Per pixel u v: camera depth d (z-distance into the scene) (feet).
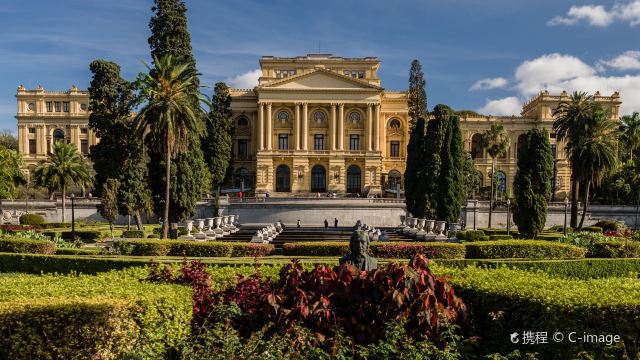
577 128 178.09
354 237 32.86
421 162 177.06
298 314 26.02
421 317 25.96
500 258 74.69
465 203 222.28
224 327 27.68
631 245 84.64
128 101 163.73
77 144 322.34
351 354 26.32
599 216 214.48
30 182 292.20
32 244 81.10
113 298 27.76
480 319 32.19
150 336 26.78
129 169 159.94
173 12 175.32
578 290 30.17
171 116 123.03
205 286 32.32
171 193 142.82
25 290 30.63
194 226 149.59
